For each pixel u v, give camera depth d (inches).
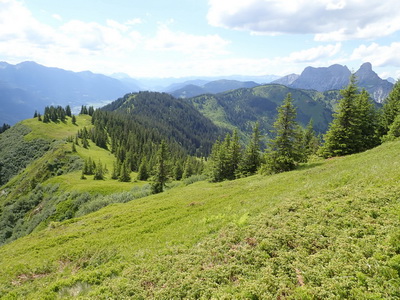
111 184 3339.1
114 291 437.1
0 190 4559.5
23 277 660.7
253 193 1016.2
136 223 1017.5
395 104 1915.6
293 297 313.7
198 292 377.7
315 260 375.9
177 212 1050.1
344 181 715.4
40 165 4677.7
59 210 2694.4
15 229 2965.1
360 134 1701.5
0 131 7800.2
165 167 2477.9
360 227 425.1
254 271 396.5
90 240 887.1
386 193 506.9
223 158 2479.1
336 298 291.3
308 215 529.0
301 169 1411.2
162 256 556.1
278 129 1625.2
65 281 533.0
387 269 309.9
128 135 7337.6
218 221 729.0
